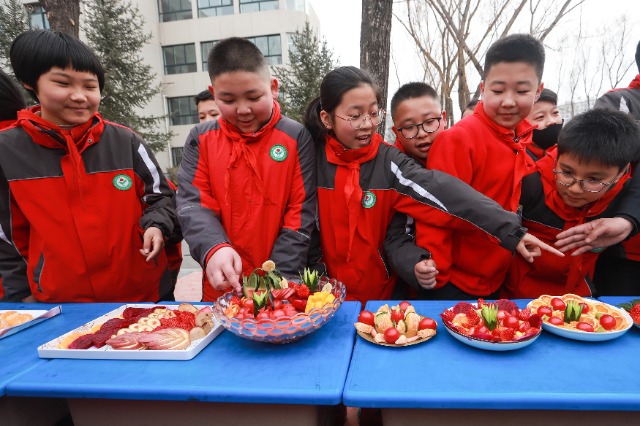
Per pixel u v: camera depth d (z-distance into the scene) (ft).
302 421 3.31
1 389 3.41
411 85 6.33
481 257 5.45
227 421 3.43
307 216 5.76
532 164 5.86
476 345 3.59
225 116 5.47
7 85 6.42
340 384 3.18
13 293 5.83
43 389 3.37
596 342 3.71
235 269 4.50
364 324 4.01
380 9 10.73
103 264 5.71
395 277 6.18
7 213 5.63
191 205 5.51
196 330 4.06
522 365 3.35
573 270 5.37
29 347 4.19
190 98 57.62
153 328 4.22
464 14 22.25
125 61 35.04
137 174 6.09
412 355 3.60
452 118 25.04
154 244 5.31
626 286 6.34
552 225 5.42
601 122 4.68
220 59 5.13
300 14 55.36
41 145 5.50
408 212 5.47
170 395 3.18
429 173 5.24
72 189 5.52
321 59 39.29
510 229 4.63
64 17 10.50
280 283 4.40
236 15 55.42
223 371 3.46
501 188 5.49
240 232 5.68
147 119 37.63
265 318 3.73
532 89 5.25
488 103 5.45
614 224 4.74
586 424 3.10
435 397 2.94
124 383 3.32
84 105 5.30
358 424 5.67
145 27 53.57
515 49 5.12
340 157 5.70
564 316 4.00
